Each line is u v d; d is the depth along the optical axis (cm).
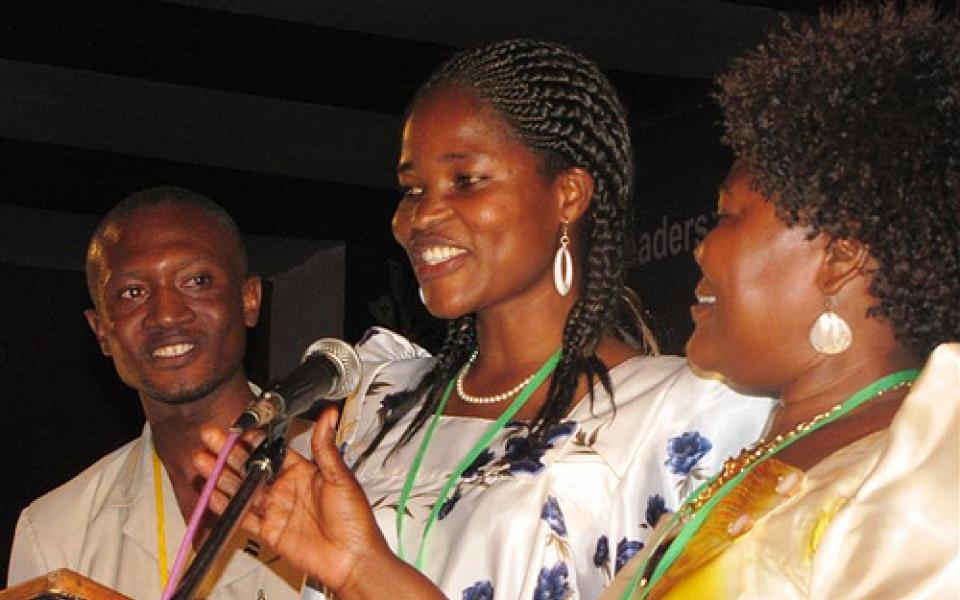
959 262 288
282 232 924
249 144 863
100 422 1020
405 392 437
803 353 302
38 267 1021
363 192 916
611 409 400
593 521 388
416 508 402
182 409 504
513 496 391
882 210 288
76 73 783
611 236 420
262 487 314
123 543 497
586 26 727
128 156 878
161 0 749
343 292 963
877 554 258
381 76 776
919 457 261
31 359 1017
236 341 510
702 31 718
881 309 293
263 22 759
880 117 291
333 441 333
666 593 288
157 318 500
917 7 310
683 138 674
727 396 392
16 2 737
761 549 280
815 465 288
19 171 869
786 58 308
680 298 662
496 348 419
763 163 301
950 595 252
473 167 404
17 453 1009
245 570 472
